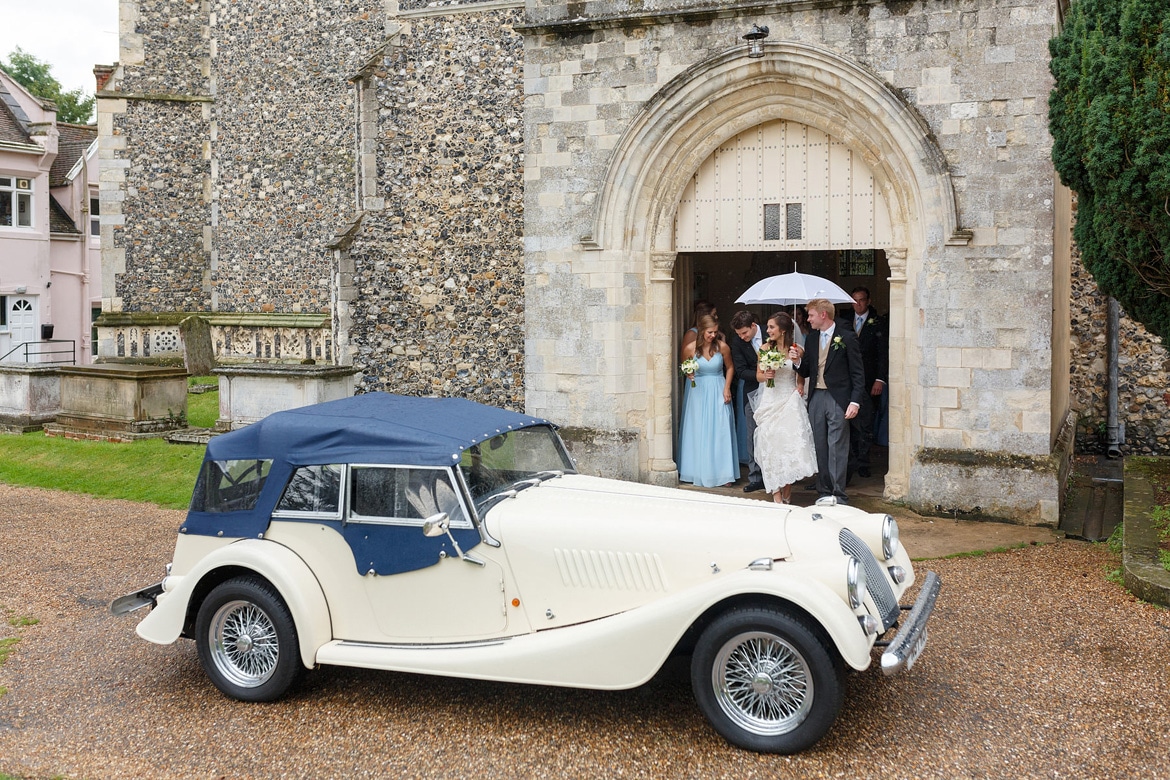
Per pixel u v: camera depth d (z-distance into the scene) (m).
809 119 8.20
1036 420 7.46
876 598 4.05
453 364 13.66
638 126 8.52
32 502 9.22
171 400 12.07
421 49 13.48
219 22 19.83
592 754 3.82
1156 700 4.13
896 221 7.98
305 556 4.43
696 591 3.80
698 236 8.88
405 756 3.84
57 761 3.83
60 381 12.44
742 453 9.87
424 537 4.25
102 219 19.84
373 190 13.77
